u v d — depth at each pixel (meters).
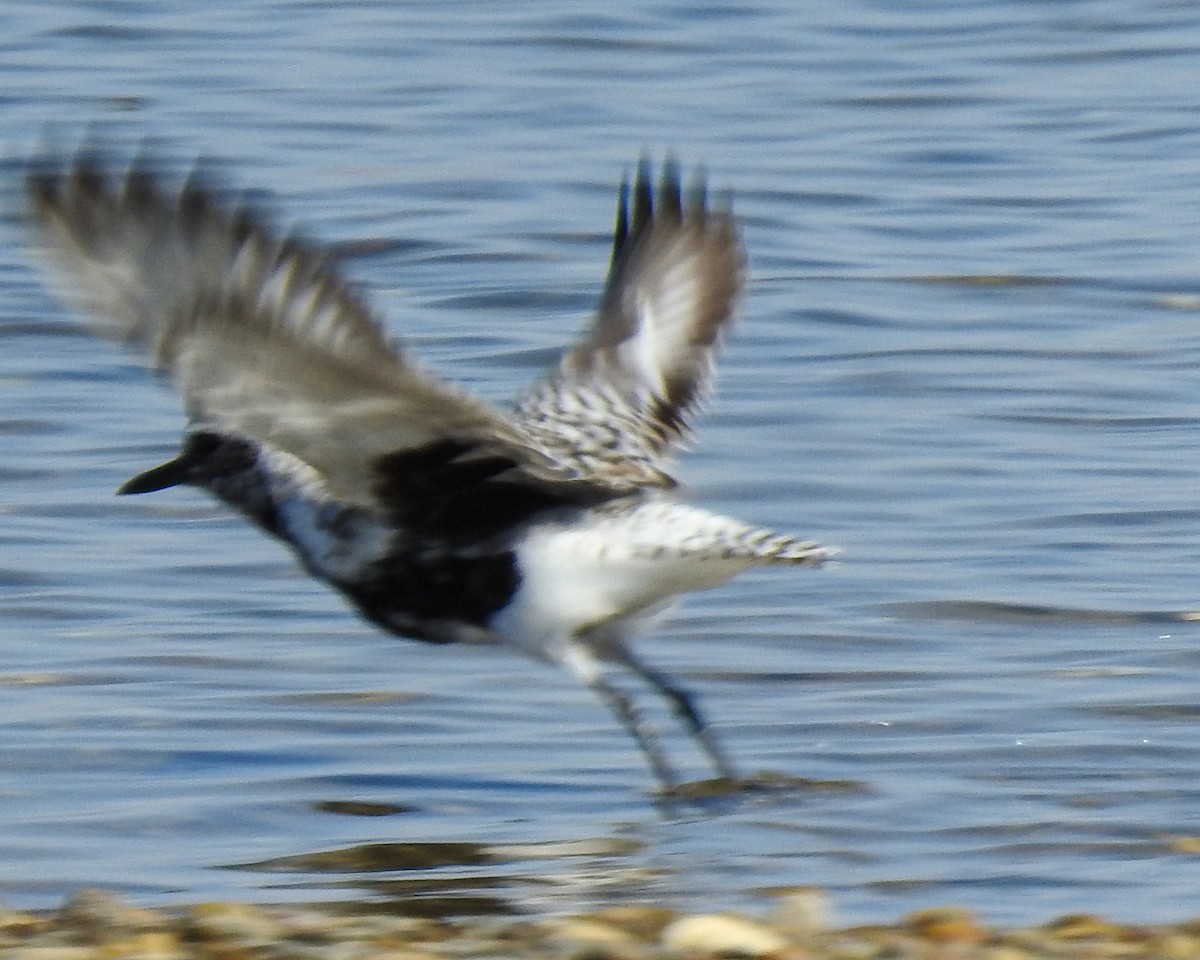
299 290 9.67
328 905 11.06
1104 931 10.17
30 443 18.64
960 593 15.97
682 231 13.23
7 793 12.88
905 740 13.66
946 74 29.08
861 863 11.74
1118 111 27.61
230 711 14.15
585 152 25.97
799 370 20.28
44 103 26.80
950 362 20.41
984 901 11.16
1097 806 12.56
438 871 11.63
